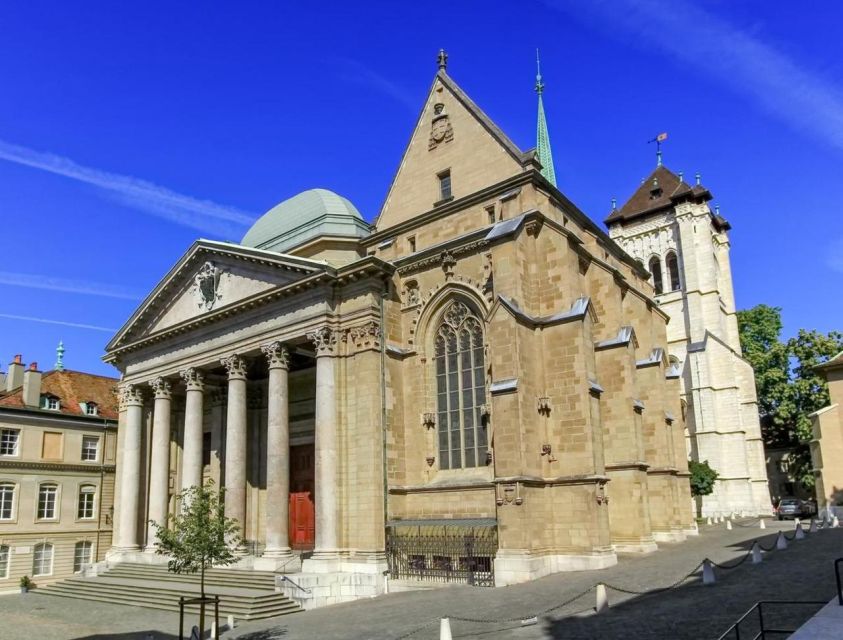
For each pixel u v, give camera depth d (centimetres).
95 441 6100
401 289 3797
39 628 2969
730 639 1448
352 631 2223
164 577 3806
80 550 5800
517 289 3262
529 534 2953
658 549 3559
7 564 5312
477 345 3497
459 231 3694
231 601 2992
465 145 3847
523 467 3016
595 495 3028
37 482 5609
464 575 3023
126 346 4822
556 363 3253
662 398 4225
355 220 4903
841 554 2638
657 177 8388
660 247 7962
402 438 3581
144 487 4872
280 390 3738
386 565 3278
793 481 8019
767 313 8362
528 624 1938
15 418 5566
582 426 3125
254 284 4016
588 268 4006
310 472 4334
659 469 4100
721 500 6788
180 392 4978
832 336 7369
